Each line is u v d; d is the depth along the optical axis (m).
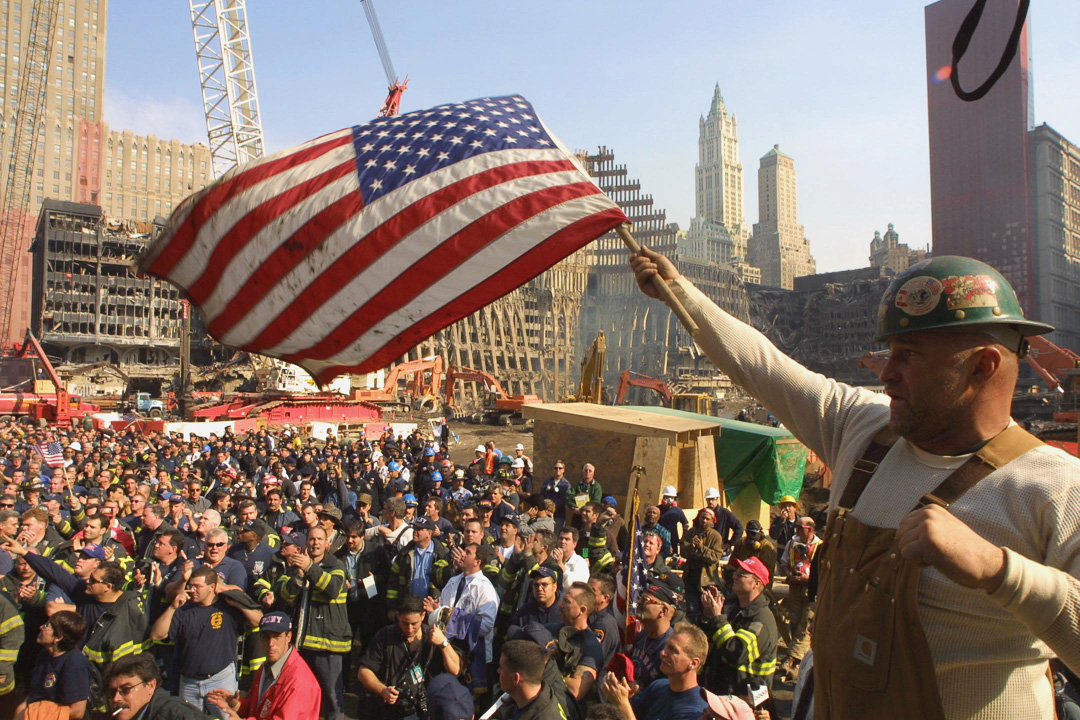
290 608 7.77
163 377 110.25
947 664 1.56
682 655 4.79
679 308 2.31
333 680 7.70
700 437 15.58
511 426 60.47
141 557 10.08
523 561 8.09
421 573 8.77
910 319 1.68
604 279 135.62
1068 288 154.00
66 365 96.44
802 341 156.25
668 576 8.39
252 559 9.20
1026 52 151.62
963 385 1.64
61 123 146.12
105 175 150.12
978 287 1.64
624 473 15.10
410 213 4.17
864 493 1.82
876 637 1.62
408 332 4.26
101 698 6.34
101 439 29.97
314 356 4.50
